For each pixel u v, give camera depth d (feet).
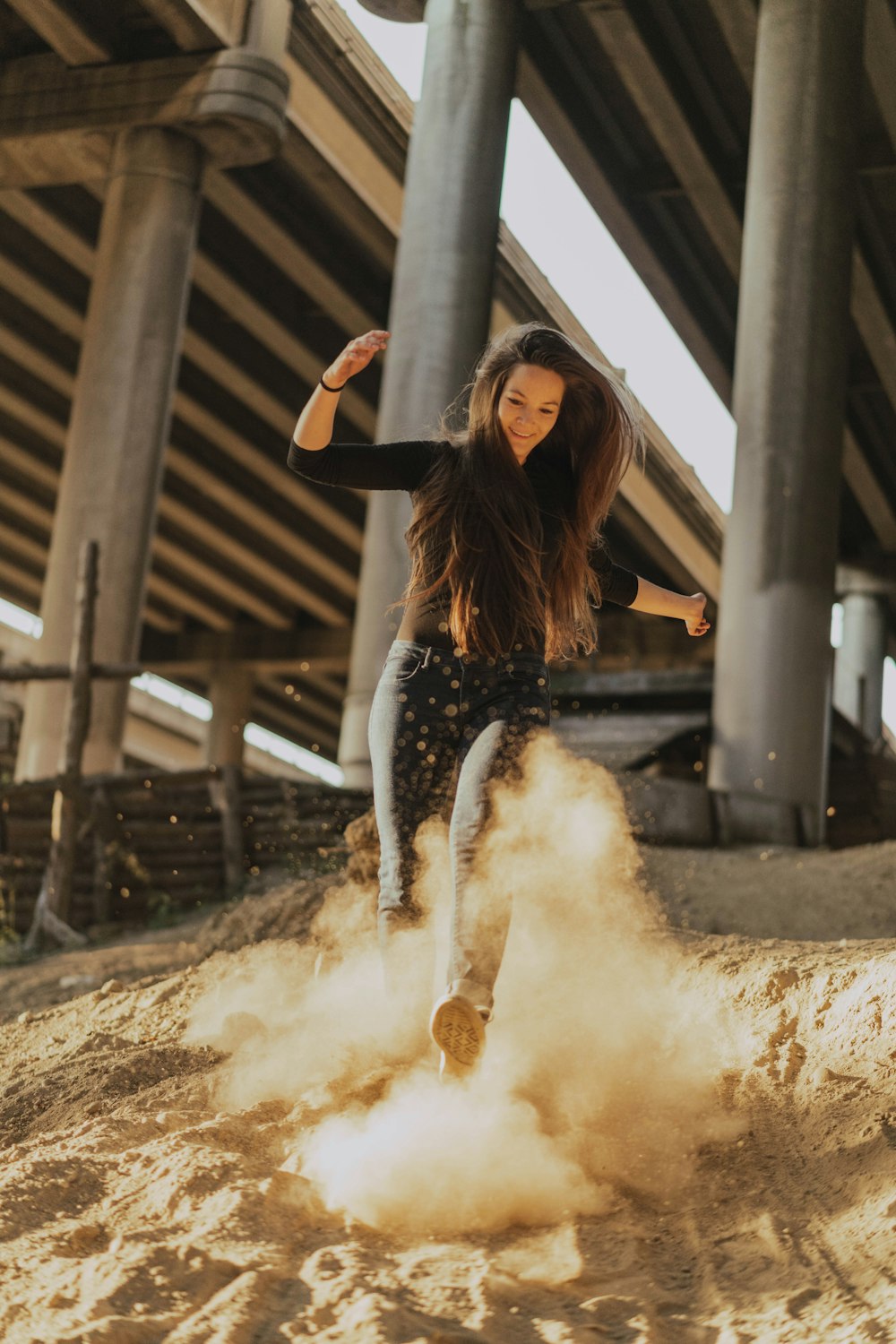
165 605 115.75
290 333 77.30
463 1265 6.90
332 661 111.65
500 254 72.08
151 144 55.42
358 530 96.84
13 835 34.09
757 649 43.29
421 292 47.83
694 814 40.37
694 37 57.11
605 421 10.40
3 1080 12.75
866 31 53.16
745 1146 8.82
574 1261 7.11
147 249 54.85
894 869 26.73
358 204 66.13
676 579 103.30
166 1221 7.24
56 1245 6.78
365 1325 5.77
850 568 104.94
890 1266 6.50
